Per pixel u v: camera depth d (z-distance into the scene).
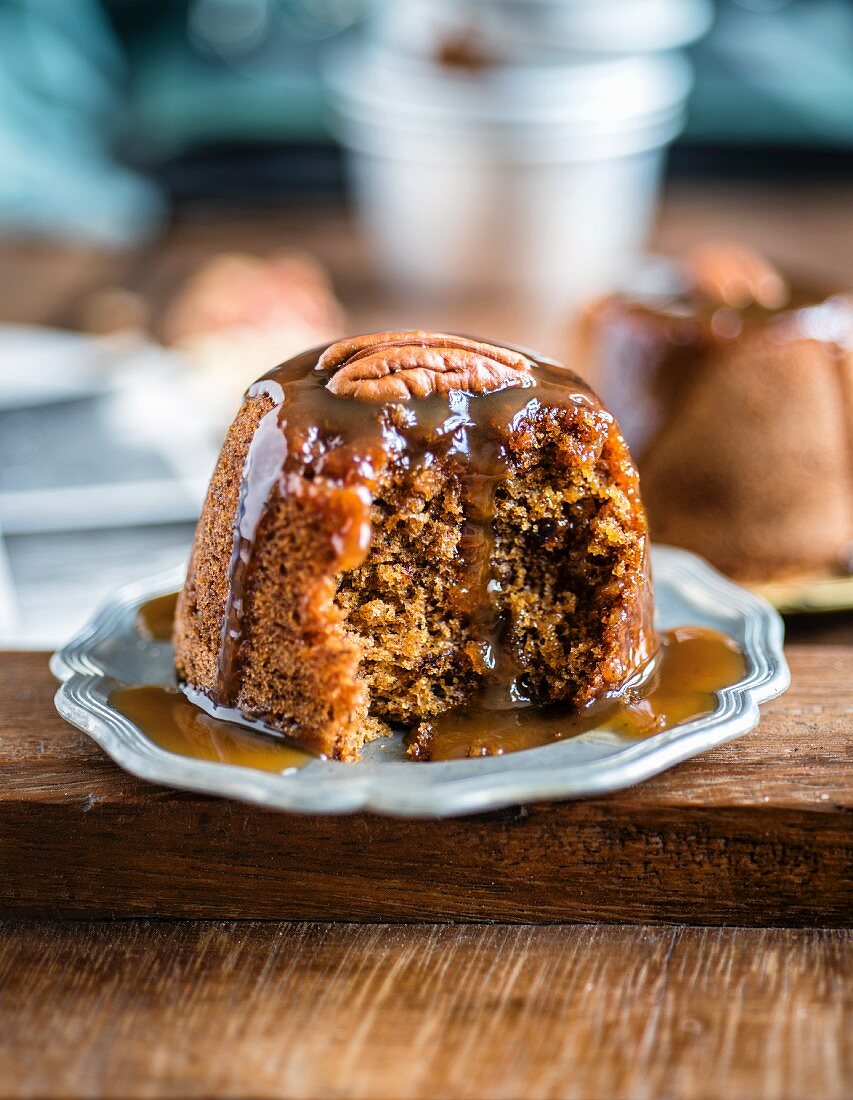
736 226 0.85
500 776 0.31
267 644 0.33
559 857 0.32
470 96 0.65
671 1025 0.30
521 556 0.34
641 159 0.69
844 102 0.95
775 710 0.34
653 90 0.68
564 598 0.34
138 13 0.98
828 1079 0.30
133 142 0.94
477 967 0.32
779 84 0.96
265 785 0.31
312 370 0.34
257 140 0.93
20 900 0.33
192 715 0.34
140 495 0.49
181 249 0.84
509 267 0.70
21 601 0.44
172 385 0.59
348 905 0.33
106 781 0.33
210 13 0.96
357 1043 0.30
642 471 0.48
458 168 0.67
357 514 0.32
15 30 0.89
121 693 0.34
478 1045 0.30
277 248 0.84
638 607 0.34
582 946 0.32
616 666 0.34
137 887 0.33
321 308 0.67
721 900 0.32
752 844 0.32
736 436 0.47
